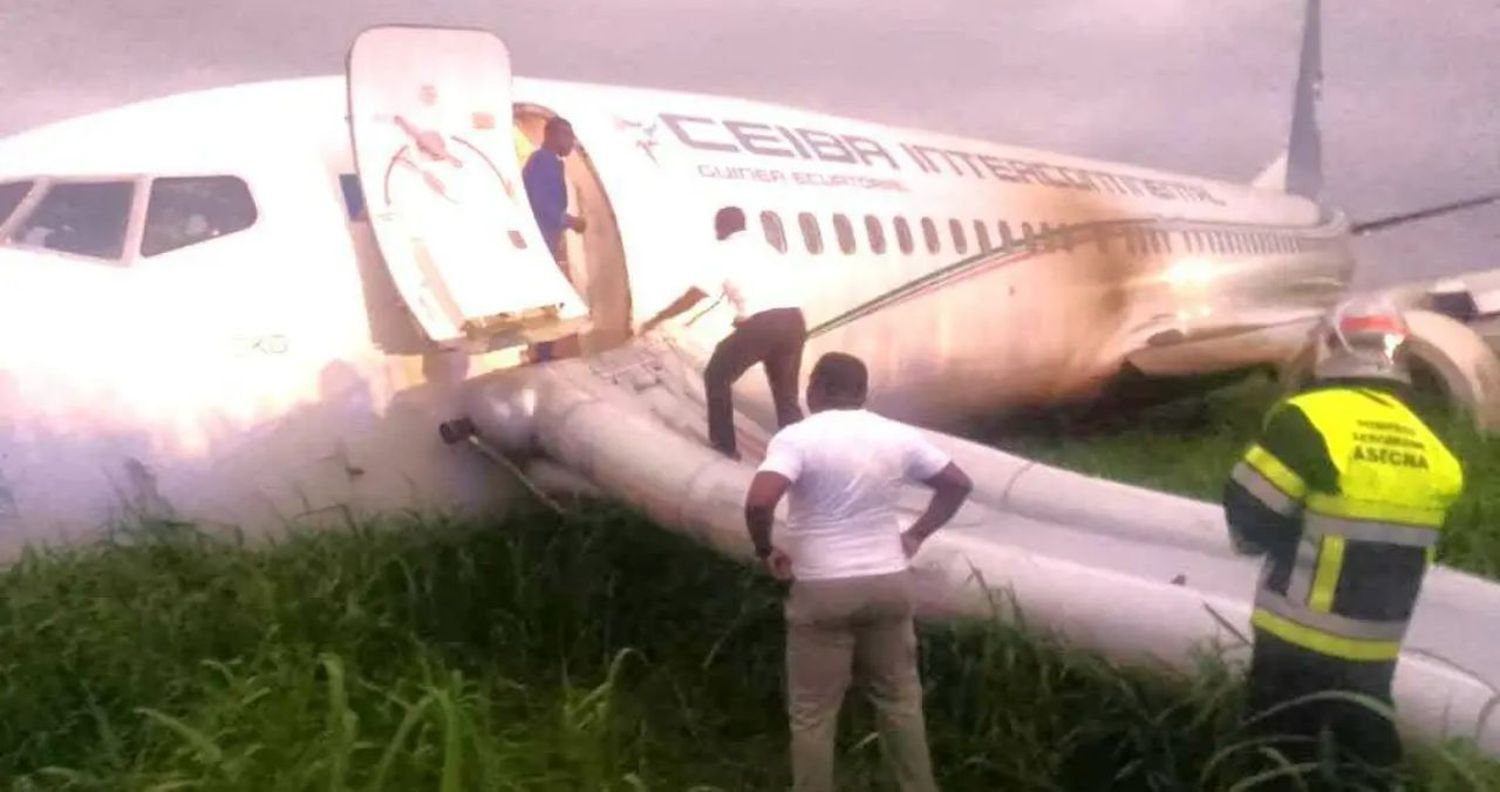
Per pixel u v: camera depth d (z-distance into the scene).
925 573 5.27
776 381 7.15
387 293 6.71
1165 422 14.71
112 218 6.38
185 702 4.85
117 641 5.14
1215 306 15.44
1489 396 11.93
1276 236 17.78
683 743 5.09
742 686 5.56
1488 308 13.14
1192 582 5.37
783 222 9.12
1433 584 5.26
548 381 6.74
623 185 7.89
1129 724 4.79
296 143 6.91
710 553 6.53
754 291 7.05
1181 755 4.63
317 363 6.44
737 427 7.22
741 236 8.29
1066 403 13.28
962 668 5.27
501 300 6.49
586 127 8.05
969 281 11.05
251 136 6.84
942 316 10.73
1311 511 3.91
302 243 6.59
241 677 4.91
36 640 5.22
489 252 6.68
